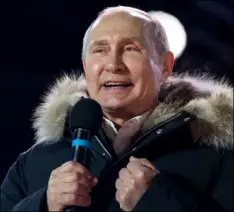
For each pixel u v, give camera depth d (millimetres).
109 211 3703
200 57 10258
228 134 3842
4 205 4055
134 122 3967
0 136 10711
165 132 3816
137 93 3980
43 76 11258
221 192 3715
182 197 3613
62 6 11367
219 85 4195
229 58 10234
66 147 4117
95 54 4070
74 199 3430
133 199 3559
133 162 3650
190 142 3883
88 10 11430
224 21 10336
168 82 4285
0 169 10422
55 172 3590
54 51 11383
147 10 10820
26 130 10797
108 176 3820
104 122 4066
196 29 10383
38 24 11367
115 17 4117
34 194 3742
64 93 4355
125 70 3971
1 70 11133
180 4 10508
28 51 11312
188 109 3904
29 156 4195
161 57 4207
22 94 11086
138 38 4043
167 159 3830
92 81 4051
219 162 3799
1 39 11219
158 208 3568
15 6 11234
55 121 4152
